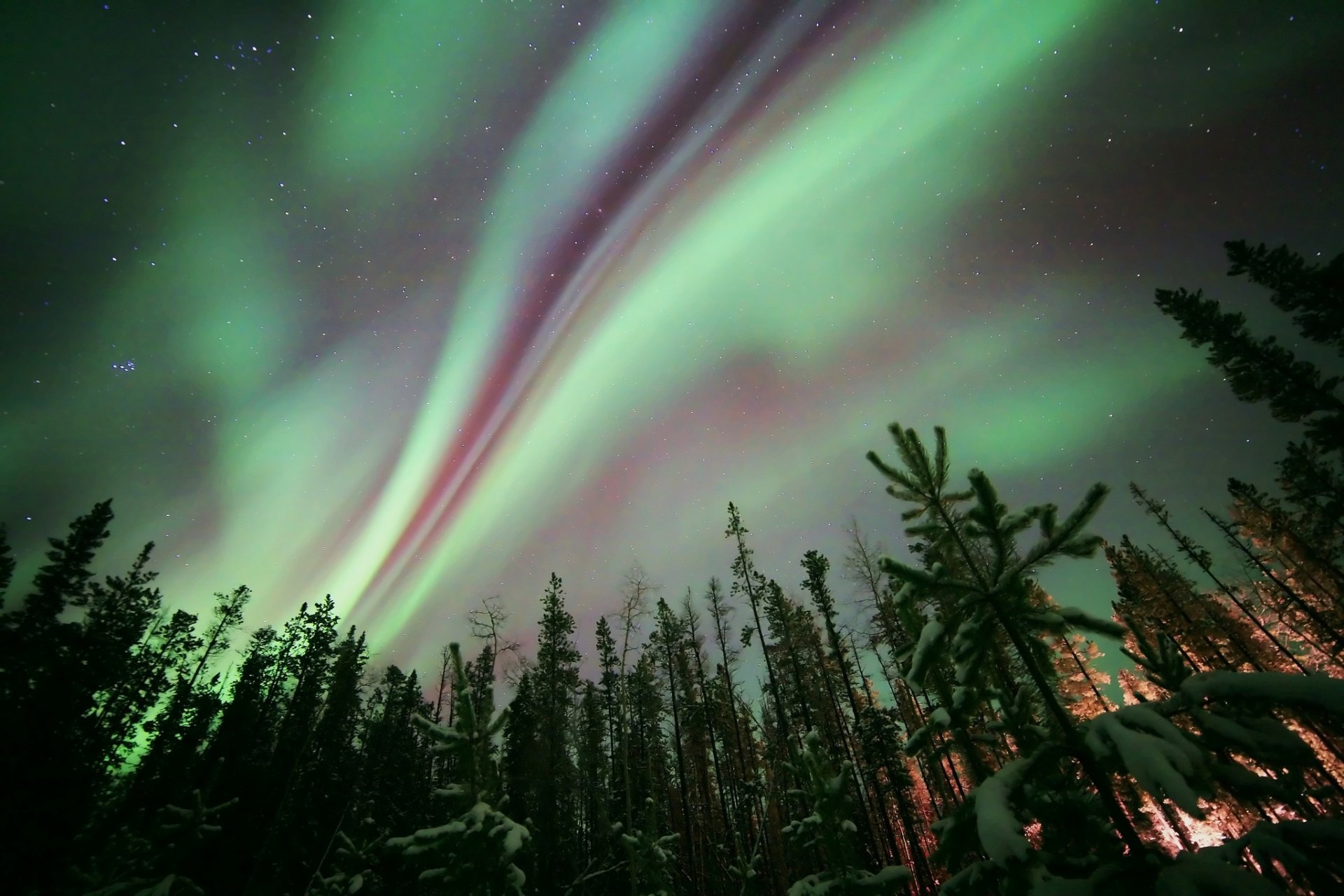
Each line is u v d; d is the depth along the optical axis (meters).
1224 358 18.72
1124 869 3.24
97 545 24.34
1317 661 27.28
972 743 6.02
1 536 23.09
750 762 28.62
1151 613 27.92
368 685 34.19
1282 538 26.70
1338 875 2.73
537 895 15.93
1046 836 4.11
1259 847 2.95
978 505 4.55
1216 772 3.17
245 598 36.91
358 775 25.22
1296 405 17.52
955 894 3.91
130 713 26.16
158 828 9.33
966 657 4.52
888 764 21.16
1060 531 4.27
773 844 20.00
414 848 6.54
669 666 31.25
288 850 21.16
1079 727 3.91
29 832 14.82
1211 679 3.31
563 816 23.69
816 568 27.11
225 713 30.69
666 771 29.19
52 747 17.73
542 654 30.06
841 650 25.84
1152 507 32.31
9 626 20.77
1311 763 2.92
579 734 26.34
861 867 7.78
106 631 24.38
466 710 7.42
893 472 5.38
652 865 11.28
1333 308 16.52
